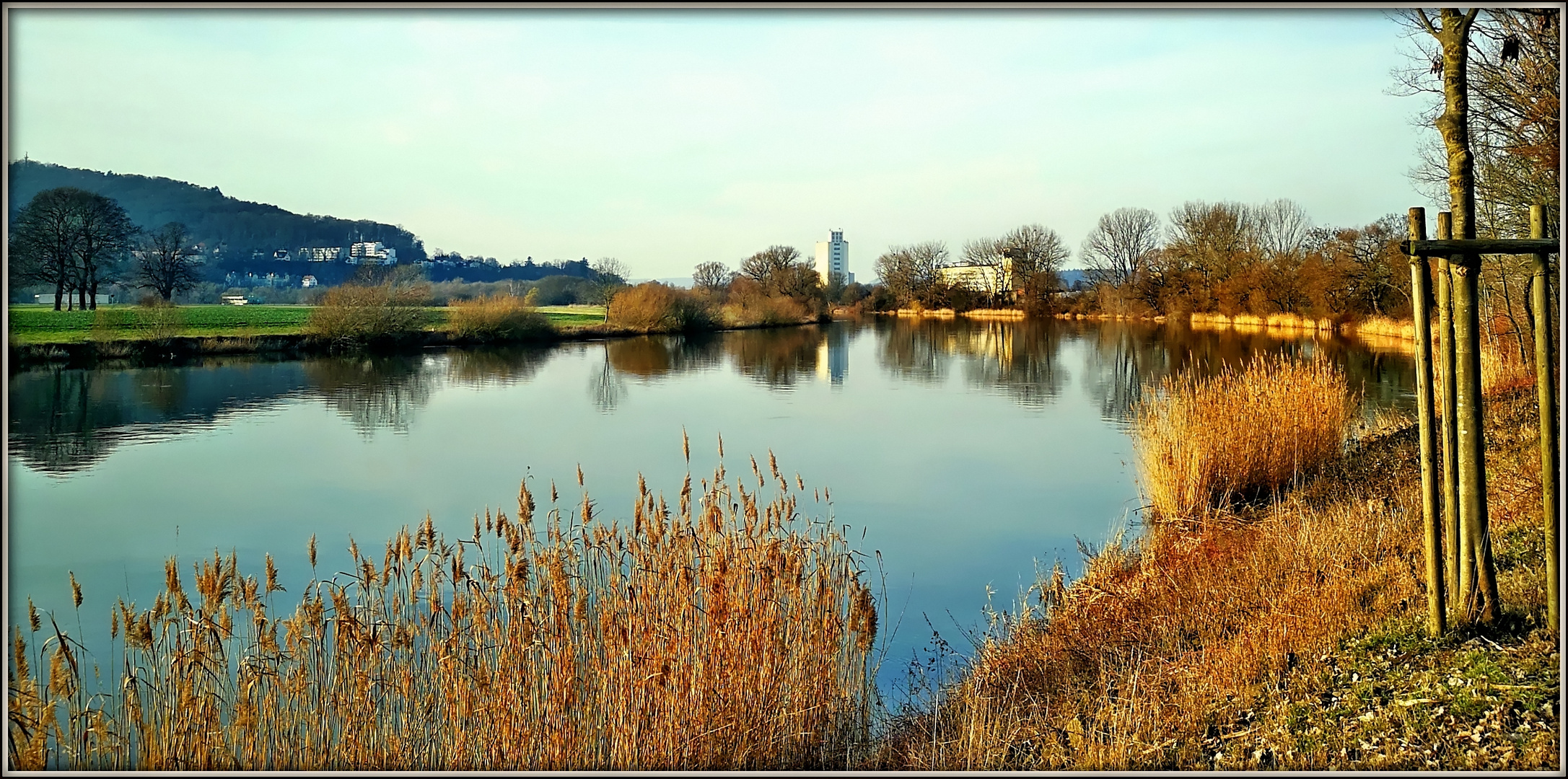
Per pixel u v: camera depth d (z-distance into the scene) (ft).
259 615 19.26
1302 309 189.47
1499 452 38.75
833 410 89.51
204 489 58.34
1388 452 46.09
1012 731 21.58
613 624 22.04
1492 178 59.36
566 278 325.83
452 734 19.98
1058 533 44.32
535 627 21.07
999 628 30.91
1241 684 21.54
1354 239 172.55
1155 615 27.78
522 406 94.68
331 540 46.91
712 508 25.09
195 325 167.73
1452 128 18.92
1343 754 17.62
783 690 22.50
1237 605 26.73
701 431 77.77
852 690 24.41
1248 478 42.06
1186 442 42.98
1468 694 18.07
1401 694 18.86
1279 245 231.30
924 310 337.93
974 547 42.22
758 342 197.16
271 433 79.05
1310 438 44.04
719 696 21.21
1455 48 18.98
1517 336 67.00
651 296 220.84
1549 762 15.44
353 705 19.58
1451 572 20.94
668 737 20.44
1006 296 315.17
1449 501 20.38
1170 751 19.58
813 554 28.07
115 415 88.43
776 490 54.03
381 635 21.27
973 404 92.38
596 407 94.32
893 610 34.22
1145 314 255.50
